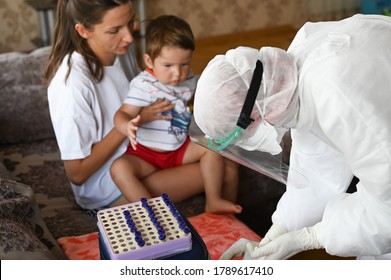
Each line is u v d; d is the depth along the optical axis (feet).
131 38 5.15
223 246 4.55
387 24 3.24
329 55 3.04
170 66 5.29
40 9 10.37
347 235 3.29
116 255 3.03
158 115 5.46
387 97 2.91
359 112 2.89
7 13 11.32
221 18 13.88
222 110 3.15
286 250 3.62
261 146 3.26
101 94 5.43
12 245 3.61
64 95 5.12
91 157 5.21
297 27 14.56
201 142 3.51
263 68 3.14
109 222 3.32
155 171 5.50
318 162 3.94
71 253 4.50
